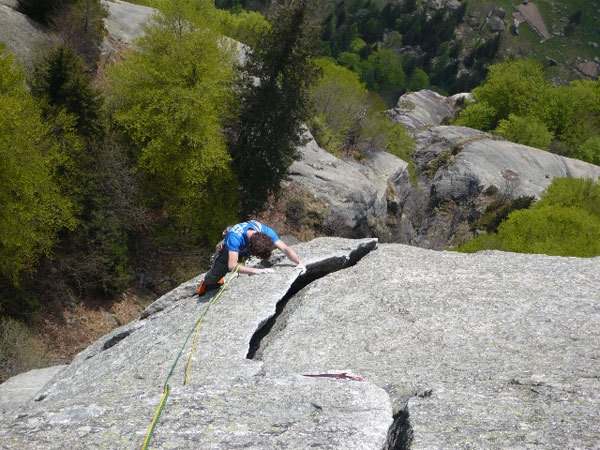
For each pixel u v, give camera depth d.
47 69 22.09
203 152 25.75
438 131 60.19
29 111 19.09
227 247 7.06
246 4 142.00
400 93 147.12
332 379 5.08
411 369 5.77
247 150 29.39
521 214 32.34
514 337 6.46
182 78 25.98
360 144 45.88
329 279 8.28
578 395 4.73
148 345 7.17
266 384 5.00
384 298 7.46
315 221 33.38
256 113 28.14
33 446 3.84
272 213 32.19
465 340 6.45
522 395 4.88
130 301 24.61
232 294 7.61
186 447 3.83
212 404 4.55
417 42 169.62
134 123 25.31
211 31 26.83
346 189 35.41
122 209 24.55
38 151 18.81
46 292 22.25
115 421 4.24
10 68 19.39
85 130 23.03
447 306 7.24
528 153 56.44
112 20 37.03
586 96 78.69
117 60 33.56
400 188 45.72
